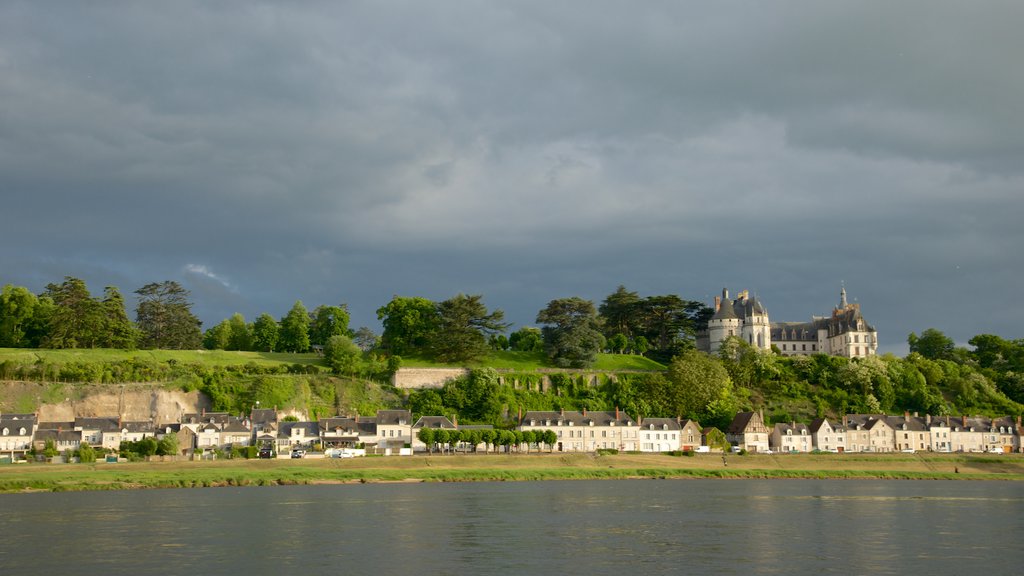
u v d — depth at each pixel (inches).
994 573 3031.5
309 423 7613.2
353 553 3304.6
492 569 3029.0
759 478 7027.6
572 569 3038.9
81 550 3312.0
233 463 6505.9
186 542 3503.9
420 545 3484.3
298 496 5265.8
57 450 6830.7
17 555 3206.2
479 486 6067.9
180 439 7199.8
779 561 3211.1
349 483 6190.9
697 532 3870.6
